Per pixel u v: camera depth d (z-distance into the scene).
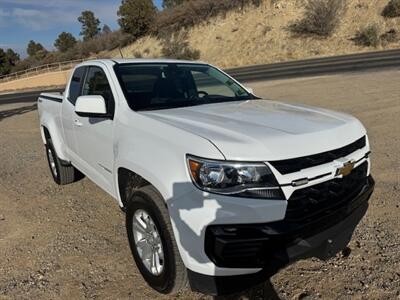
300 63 27.83
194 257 2.62
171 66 4.41
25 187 5.91
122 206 3.67
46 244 4.07
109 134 3.66
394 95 11.52
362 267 3.35
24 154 8.20
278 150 2.56
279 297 3.03
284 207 2.51
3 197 5.53
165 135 2.92
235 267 2.53
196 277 2.66
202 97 4.18
